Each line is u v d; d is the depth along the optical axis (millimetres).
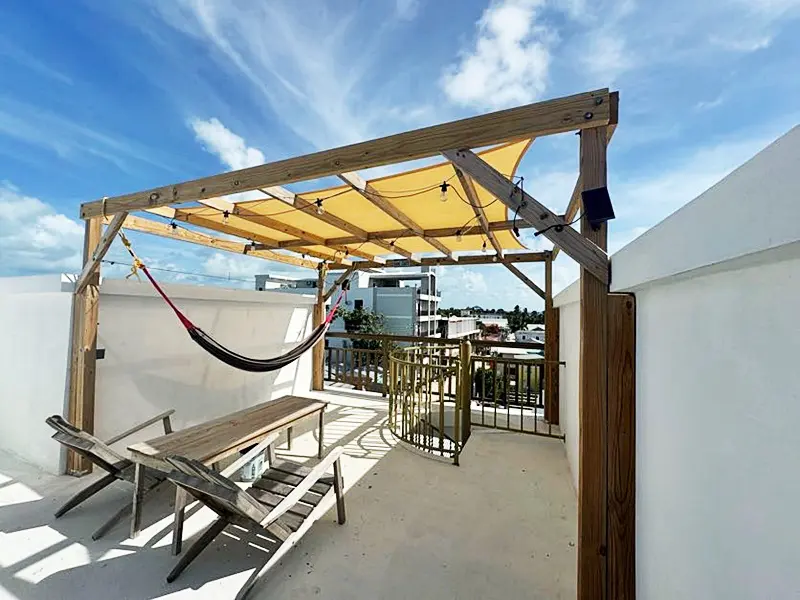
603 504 1504
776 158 599
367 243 5133
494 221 4027
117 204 2826
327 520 2395
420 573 1924
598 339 1528
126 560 1978
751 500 765
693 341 1028
